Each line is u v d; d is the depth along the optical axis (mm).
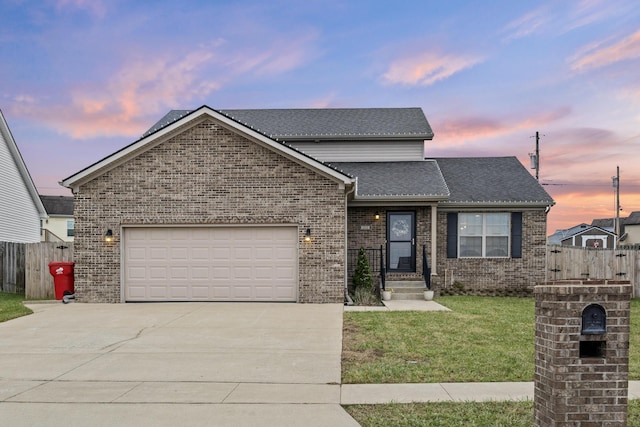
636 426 4035
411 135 16531
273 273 12094
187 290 12164
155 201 12094
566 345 3438
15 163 22781
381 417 4355
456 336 7879
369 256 14359
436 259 14328
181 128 12039
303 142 16875
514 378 5559
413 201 13898
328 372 5875
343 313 10367
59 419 4367
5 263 15305
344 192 12008
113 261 12102
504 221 14938
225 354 6828
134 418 4371
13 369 6094
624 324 3445
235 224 12055
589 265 14578
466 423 4176
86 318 9836
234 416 4406
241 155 12055
